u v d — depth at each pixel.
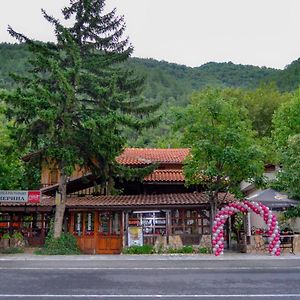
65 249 22.20
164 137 59.81
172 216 23.88
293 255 20.45
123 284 11.83
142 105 23.92
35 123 22.09
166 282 12.15
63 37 22.81
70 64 23.23
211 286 11.40
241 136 21.44
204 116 22.17
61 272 14.64
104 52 24.45
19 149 22.75
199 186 27.00
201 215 23.64
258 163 21.55
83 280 12.64
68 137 21.39
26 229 25.27
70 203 23.48
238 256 20.09
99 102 22.58
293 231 24.61
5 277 13.33
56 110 20.77
